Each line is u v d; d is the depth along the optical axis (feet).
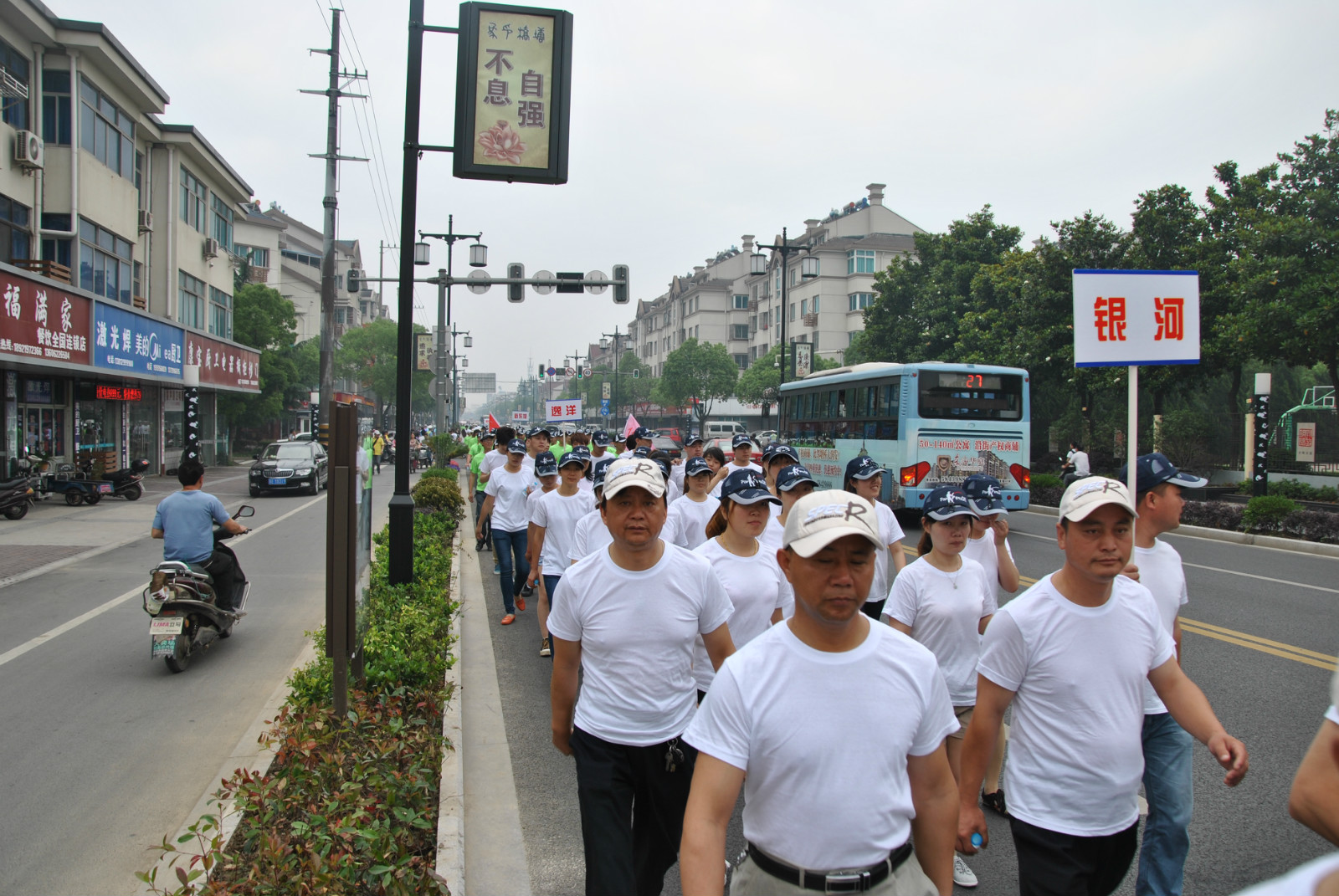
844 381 59.88
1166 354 18.03
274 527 52.90
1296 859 12.89
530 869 12.89
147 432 92.27
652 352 294.46
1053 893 8.73
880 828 6.56
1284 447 74.84
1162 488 11.55
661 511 10.60
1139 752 8.90
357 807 11.56
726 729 6.65
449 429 160.86
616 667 10.68
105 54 68.08
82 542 44.39
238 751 16.93
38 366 58.39
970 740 9.44
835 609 6.50
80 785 15.74
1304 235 61.57
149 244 84.23
